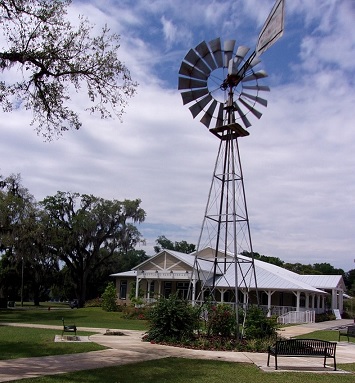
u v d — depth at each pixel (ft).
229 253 134.10
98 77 45.65
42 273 192.65
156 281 151.53
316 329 99.30
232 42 68.23
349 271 331.16
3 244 138.00
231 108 67.77
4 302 178.50
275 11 57.77
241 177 68.49
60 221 173.37
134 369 36.88
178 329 57.06
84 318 117.80
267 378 36.19
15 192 143.54
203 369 38.88
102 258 192.03
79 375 33.06
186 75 68.44
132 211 179.83
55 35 43.65
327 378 37.52
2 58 43.57
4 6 41.09
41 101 45.96
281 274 143.54
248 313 60.95
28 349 46.24
